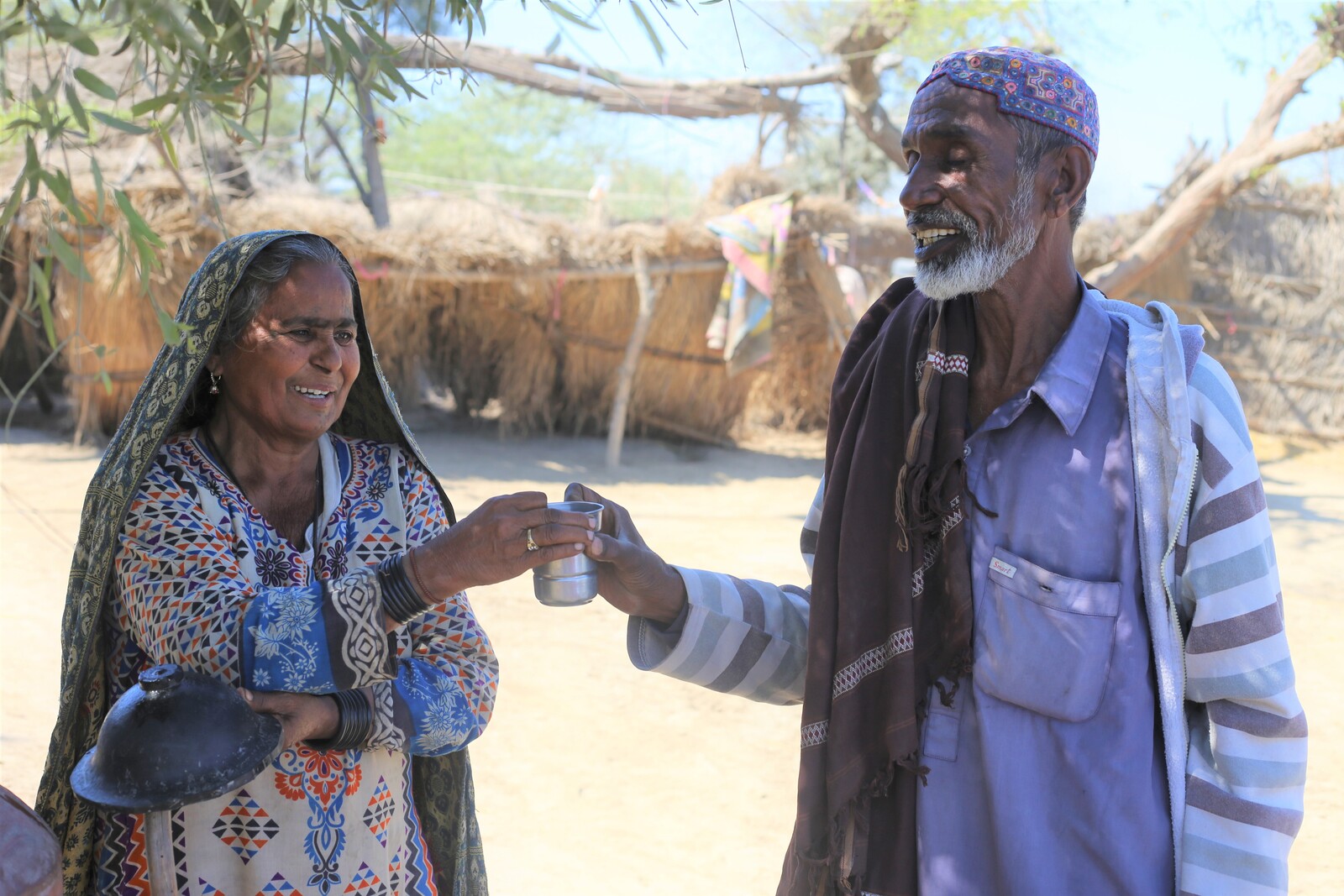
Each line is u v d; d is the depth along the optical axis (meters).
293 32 1.55
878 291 14.20
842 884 1.74
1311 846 3.69
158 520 1.70
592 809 3.88
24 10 1.32
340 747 1.68
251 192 10.09
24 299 9.23
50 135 1.33
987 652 1.66
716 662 1.91
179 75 1.41
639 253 10.92
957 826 1.68
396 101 1.65
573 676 5.09
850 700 1.75
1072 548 1.64
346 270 1.84
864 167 17.59
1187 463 1.58
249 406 1.78
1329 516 9.21
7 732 3.97
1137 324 1.70
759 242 10.81
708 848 3.64
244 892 1.68
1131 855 1.59
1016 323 1.71
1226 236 13.93
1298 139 10.46
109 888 1.71
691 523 8.63
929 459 1.70
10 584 5.84
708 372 12.18
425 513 1.96
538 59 12.10
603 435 12.52
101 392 10.02
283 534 1.85
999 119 1.60
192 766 1.41
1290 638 5.89
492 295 11.61
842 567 1.78
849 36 10.77
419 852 1.89
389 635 1.75
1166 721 1.60
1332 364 13.88
